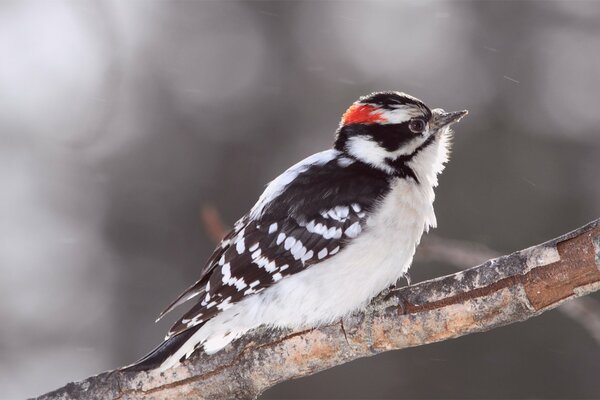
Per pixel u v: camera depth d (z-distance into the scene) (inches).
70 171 679.7
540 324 528.7
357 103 310.0
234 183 668.1
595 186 583.5
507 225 572.4
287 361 262.8
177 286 645.9
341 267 277.1
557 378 522.6
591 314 307.1
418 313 252.2
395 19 683.4
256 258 281.9
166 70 690.2
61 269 664.4
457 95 645.9
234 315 277.4
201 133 677.3
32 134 681.0
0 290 655.8
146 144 676.1
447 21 670.5
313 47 689.0
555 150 599.8
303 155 663.8
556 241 239.0
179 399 261.9
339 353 261.3
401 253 284.8
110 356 639.8
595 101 625.6
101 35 644.1
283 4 697.6
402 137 300.7
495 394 527.5
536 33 654.5
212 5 701.3
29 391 607.2
